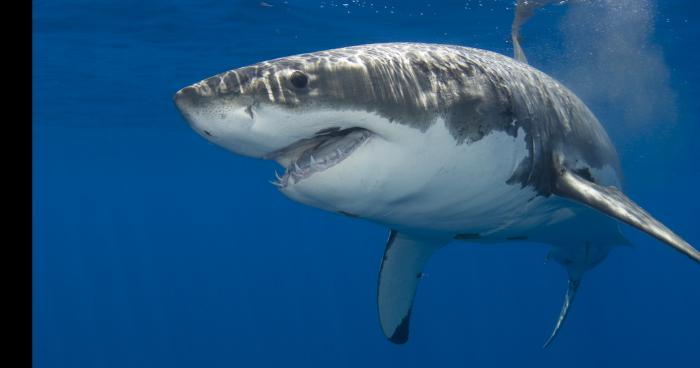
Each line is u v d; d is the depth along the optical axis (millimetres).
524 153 3379
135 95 18672
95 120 22688
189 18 12211
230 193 55938
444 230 3707
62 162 35062
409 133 2799
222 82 2547
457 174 3068
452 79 3035
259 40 13711
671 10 11047
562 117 3834
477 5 11117
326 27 12766
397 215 3207
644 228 3064
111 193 56031
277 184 2896
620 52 13633
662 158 28250
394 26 12578
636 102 18016
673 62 14445
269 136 2607
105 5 11422
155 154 31906
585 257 5984
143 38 13383
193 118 2555
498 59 3637
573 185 3541
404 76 2865
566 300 6496
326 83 2648
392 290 4938
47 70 15719
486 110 3107
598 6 10742
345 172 2762
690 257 2838
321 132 2676
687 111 19328
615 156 4707
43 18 11945
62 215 81438
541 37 12555
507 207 3568
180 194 57750
